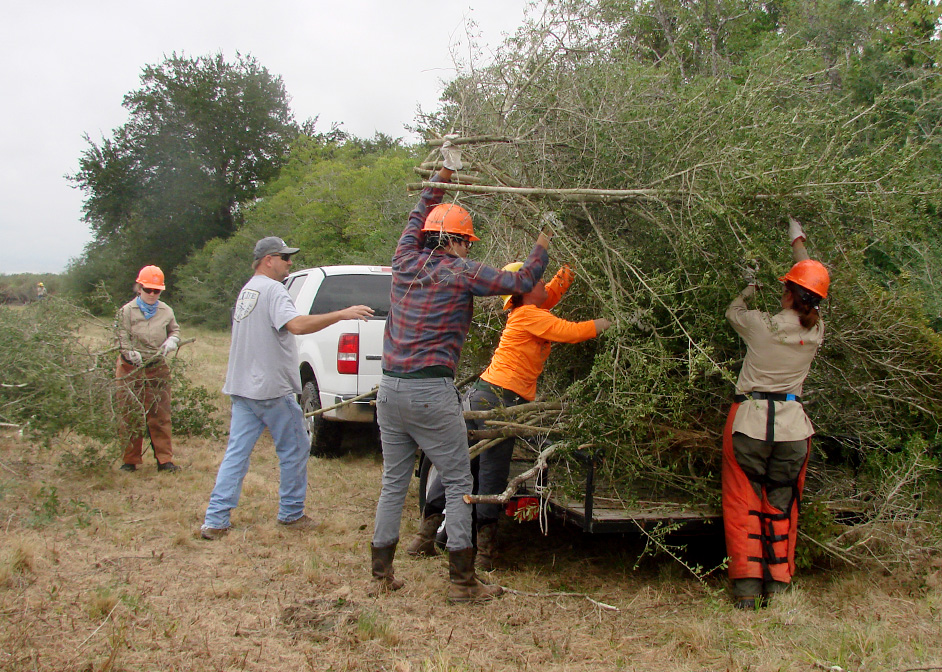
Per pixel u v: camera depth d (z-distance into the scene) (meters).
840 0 8.46
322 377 7.25
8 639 3.13
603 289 4.00
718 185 3.67
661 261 4.04
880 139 5.23
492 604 3.84
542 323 4.12
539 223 4.01
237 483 4.93
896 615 3.65
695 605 3.85
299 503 5.14
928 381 4.41
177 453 7.46
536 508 4.22
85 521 4.94
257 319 4.96
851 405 4.45
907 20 7.89
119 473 6.50
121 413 6.36
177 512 5.30
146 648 3.14
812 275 3.68
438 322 3.73
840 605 3.81
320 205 21.23
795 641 3.31
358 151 28.69
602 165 4.11
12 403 6.18
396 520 3.94
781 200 3.61
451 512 3.83
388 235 15.03
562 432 4.07
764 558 3.84
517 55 4.25
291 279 8.77
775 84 4.14
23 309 6.73
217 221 41.00
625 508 4.11
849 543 4.28
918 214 4.00
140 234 39.31
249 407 4.98
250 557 4.48
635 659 3.20
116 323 6.55
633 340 3.80
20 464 6.57
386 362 3.82
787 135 3.91
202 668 3.00
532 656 3.22
